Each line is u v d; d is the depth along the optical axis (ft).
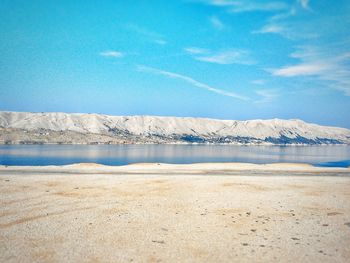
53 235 55.21
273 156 481.05
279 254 47.60
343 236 56.03
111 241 52.54
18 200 81.51
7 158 342.03
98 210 72.59
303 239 54.29
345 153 610.24
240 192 96.84
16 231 57.06
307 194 94.94
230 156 467.11
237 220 65.57
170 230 58.65
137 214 69.41
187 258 45.85
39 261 44.11
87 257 45.83
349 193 97.45
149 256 46.44
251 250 49.06
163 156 437.99
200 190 99.45
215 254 47.42
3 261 43.88
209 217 67.67
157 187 103.86
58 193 91.50
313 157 461.37
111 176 130.52
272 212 72.38
